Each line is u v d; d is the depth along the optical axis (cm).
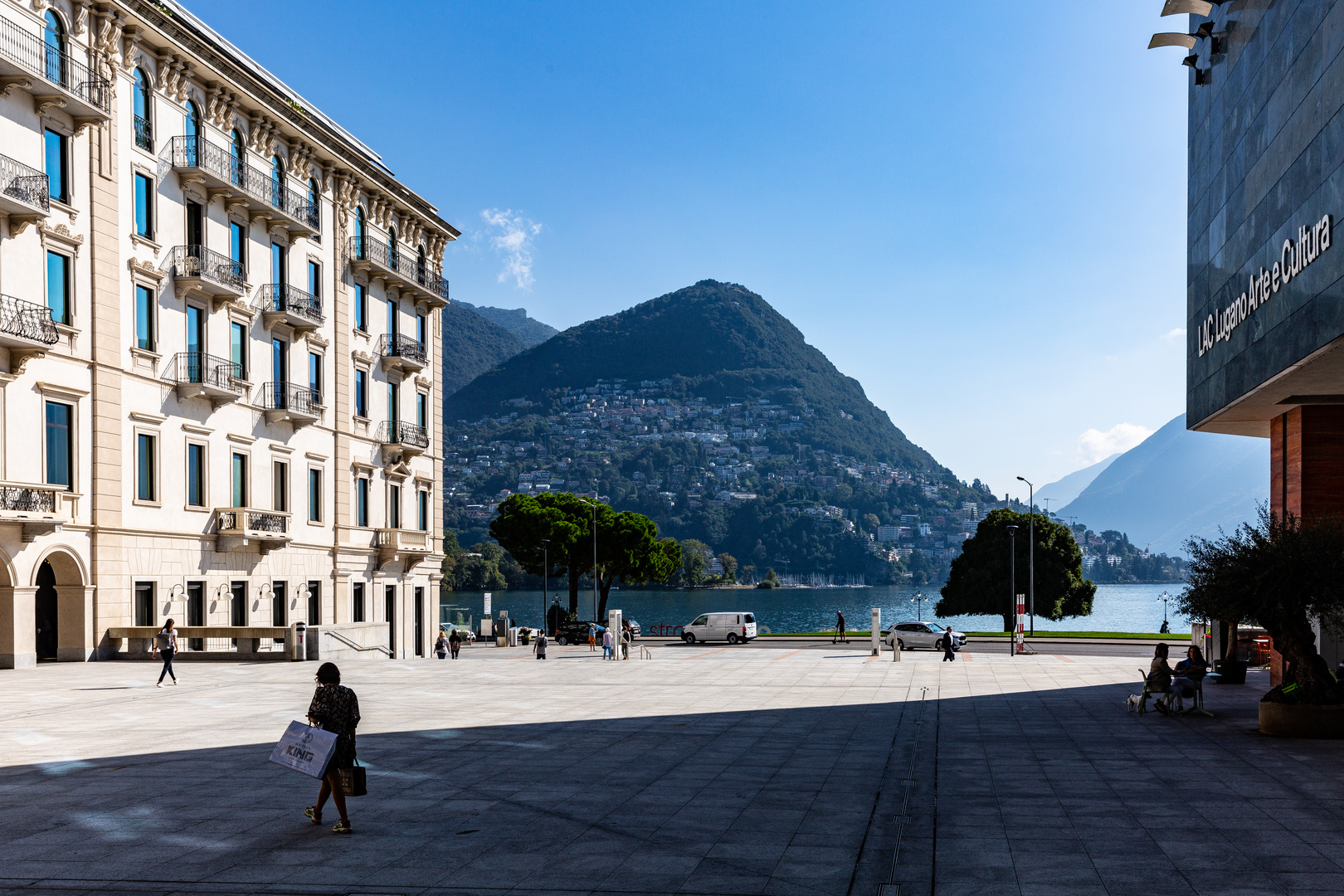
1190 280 3550
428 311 6469
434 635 6494
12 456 3469
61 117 3691
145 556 4069
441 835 1254
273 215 4819
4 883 1054
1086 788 1559
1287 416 3156
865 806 1426
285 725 2238
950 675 3784
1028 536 9175
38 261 3572
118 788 1526
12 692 2902
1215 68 3122
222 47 4859
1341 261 2047
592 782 1600
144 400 4081
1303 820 1334
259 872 1092
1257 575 2100
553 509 9506
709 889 1041
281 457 4959
